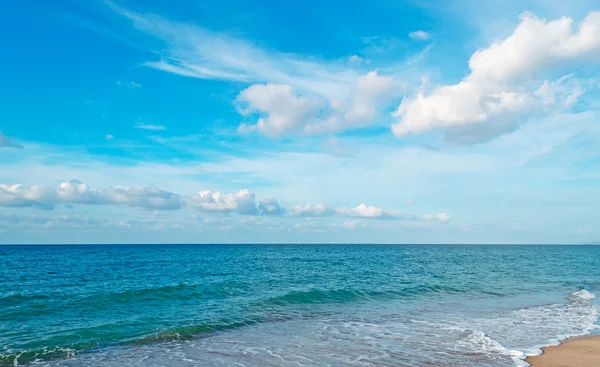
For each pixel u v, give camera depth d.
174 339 14.01
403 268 48.38
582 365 11.04
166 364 11.16
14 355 11.79
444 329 15.67
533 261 70.00
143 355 12.06
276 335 14.69
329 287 27.34
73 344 13.10
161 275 36.28
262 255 86.56
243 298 22.42
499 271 45.53
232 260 64.12
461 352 12.33
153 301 21.08
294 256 82.56
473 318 18.08
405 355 12.02
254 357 11.82
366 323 16.86
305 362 11.30
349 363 11.18
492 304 22.20
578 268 53.53
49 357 11.80
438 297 24.66
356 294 24.75
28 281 31.05
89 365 11.09
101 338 13.91
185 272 39.78
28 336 13.98
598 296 26.27
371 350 12.57
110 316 17.52
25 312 17.97
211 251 114.75
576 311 20.20
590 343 13.75
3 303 19.95
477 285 30.75
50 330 14.88
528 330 15.73
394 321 17.31
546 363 11.22
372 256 85.75
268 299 21.77
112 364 11.17
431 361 11.39
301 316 18.31
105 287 26.75
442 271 44.09
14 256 73.62
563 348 13.00
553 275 41.72
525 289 29.23
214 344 13.39
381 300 23.23
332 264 55.28
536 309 20.69
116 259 65.25
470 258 80.25
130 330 15.09
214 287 26.05
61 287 26.91
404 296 24.81
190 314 18.06
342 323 16.83
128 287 26.64
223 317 17.53
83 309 18.81
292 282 30.52
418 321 17.33
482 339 14.02
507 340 14.11
